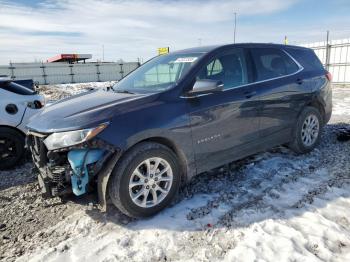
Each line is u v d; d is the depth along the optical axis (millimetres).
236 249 2609
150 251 2654
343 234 2732
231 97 3652
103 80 42500
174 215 3201
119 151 2879
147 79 3947
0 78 5277
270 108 4098
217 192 3672
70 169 2871
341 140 5414
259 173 4164
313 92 4715
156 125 3061
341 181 3783
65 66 39781
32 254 2715
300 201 3359
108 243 2803
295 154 4840
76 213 3391
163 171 3193
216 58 3742
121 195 2934
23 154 5090
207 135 3455
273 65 4348
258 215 3127
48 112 3387
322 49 19281
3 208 3586
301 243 2641
